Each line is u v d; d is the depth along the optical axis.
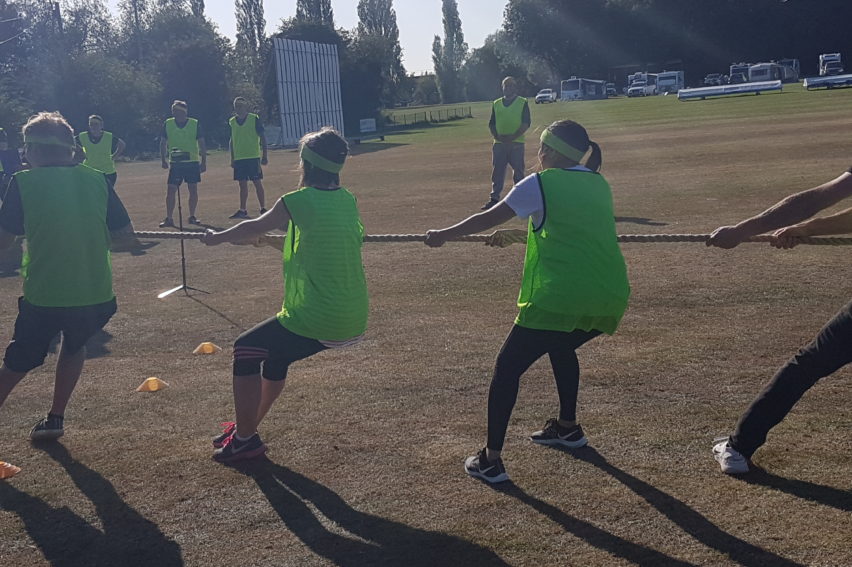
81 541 4.04
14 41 61.75
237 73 64.44
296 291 4.56
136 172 32.25
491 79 130.00
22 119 41.75
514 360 4.36
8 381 4.98
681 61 97.50
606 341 6.80
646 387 5.74
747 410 4.38
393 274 9.77
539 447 4.87
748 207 13.17
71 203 4.82
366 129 53.75
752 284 8.37
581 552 3.75
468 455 4.80
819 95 52.12
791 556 3.65
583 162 4.57
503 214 4.27
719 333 6.87
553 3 100.94
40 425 5.23
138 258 11.59
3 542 4.05
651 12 95.44
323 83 49.72
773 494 4.20
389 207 15.91
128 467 4.82
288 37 65.00
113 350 7.23
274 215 4.51
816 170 17.09
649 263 9.57
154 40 78.69
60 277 4.83
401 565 3.71
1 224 4.80
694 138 28.05
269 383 4.82
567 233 4.20
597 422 5.19
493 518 4.09
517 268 9.74
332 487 4.48
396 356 6.67
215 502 4.36
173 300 9.01
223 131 59.69
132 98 51.25
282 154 38.44
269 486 4.52
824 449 4.65
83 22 85.25
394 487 4.45
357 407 5.60
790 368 4.23
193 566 3.78
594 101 82.81
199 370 6.58
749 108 44.56
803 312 7.35
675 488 4.31
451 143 37.53
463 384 5.96
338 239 4.49
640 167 20.34
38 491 4.57
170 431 5.33
